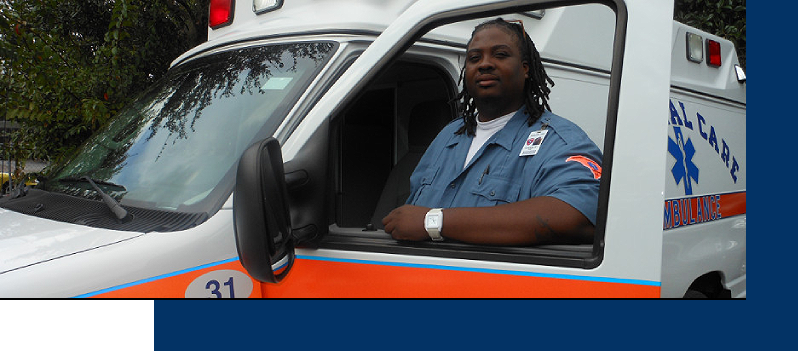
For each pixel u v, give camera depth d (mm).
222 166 2057
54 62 4922
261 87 2301
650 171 1538
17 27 4723
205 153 2146
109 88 5281
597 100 3330
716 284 3105
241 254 1535
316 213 1872
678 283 2643
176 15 6305
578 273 1593
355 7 2469
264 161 1533
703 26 5824
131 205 2055
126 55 5551
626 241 1546
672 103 2875
